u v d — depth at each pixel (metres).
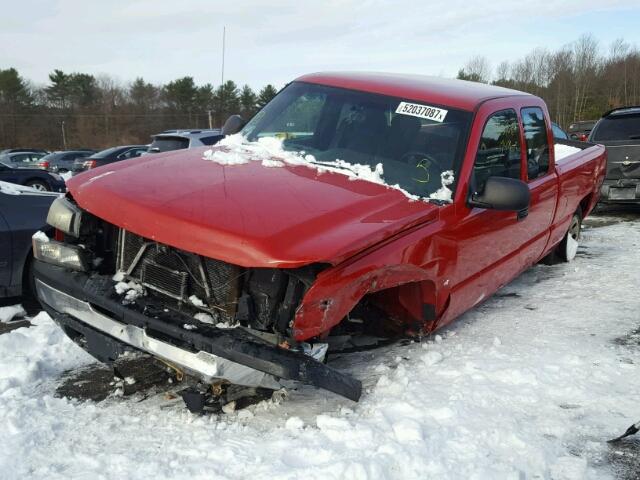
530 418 3.33
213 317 3.08
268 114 4.83
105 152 18.45
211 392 3.30
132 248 3.40
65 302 3.48
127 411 3.41
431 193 3.88
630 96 66.19
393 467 2.81
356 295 3.08
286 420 3.26
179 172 3.68
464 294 4.21
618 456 3.02
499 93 4.89
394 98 4.45
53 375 3.95
